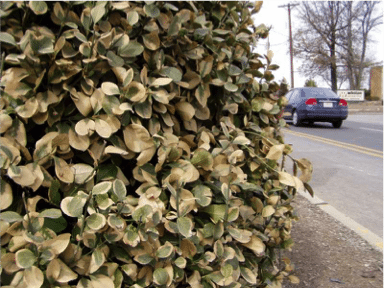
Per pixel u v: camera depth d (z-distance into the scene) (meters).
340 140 11.27
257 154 1.81
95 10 1.30
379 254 2.98
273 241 1.92
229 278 1.42
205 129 1.64
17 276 1.09
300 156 8.34
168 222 1.33
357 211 4.38
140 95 1.32
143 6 1.50
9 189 1.16
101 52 1.33
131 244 1.22
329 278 2.57
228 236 1.51
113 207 1.26
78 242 1.18
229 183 1.51
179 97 1.52
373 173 6.57
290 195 1.98
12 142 1.21
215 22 1.84
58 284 1.15
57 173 1.24
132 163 1.45
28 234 1.09
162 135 1.44
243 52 1.87
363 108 29.02
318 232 3.48
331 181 5.93
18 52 1.32
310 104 15.02
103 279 1.18
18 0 1.32
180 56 1.58
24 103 1.26
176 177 1.38
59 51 1.33
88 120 1.29
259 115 1.92
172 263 1.35
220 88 1.71
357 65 40.22
